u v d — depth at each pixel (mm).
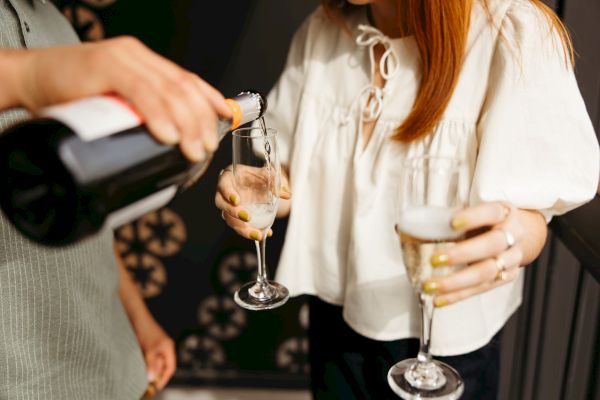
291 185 980
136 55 484
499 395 1459
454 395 661
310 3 1516
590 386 1253
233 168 813
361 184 873
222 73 1611
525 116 743
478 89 800
